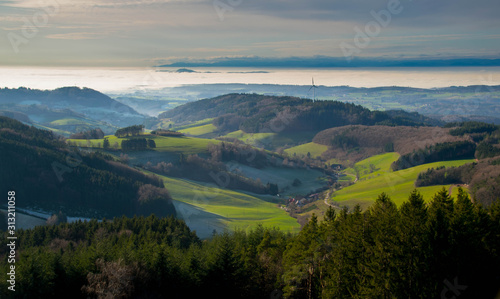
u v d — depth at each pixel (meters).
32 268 44.31
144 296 46.44
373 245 43.47
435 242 41.16
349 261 43.97
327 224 50.62
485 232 43.56
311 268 47.62
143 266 48.59
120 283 44.22
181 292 49.56
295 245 50.44
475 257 41.22
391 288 40.31
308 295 48.16
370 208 49.09
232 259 49.81
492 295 39.81
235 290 49.75
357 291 43.12
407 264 40.72
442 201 46.88
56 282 45.72
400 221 42.38
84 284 45.75
